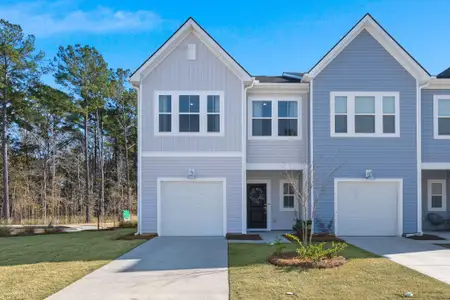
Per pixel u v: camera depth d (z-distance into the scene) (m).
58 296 6.04
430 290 6.27
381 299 5.82
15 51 25.16
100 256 9.45
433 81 14.10
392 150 13.91
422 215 16.05
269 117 14.49
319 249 8.48
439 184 16.22
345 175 13.82
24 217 28.83
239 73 13.88
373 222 13.90
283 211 16.14
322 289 6.32
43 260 9.02
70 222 25.34
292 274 7.30
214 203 13.78
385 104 14.02
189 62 13.92
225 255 9.47
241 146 13.78
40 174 32.31
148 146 13.72
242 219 13.66
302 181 14.59
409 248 10.78
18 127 31.67
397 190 13.95
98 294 6.15
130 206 31.00
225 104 13.84
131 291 6.30
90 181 33.12
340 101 14.02
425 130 14.34
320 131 13.91
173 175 13.70
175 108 13.79
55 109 27.66
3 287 6.54
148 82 13.83
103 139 34.69
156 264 8.45
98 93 28.98
